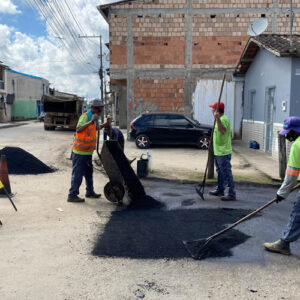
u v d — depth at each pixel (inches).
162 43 679.7
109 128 275.0
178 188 316.2
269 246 173.8
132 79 687.1
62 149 571.5
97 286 138.8
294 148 158.7
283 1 670.5
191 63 682.8
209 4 673.0
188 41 678.5
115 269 153.6
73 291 134.6
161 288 138.3
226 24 674.8
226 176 272.2
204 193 298.5
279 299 132.1
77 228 202.5
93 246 177.3
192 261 162.9
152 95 689.6
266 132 527.5
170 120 584.4
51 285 138.7
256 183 327.0
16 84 1768.0
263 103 535.5
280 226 212.7
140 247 177.0
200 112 690.2
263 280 146.3
